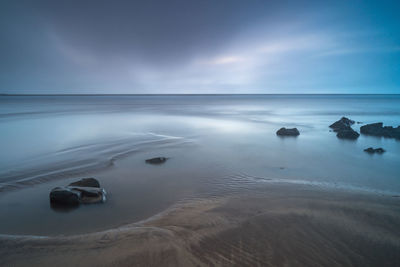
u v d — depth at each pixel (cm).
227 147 1817
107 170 1227
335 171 1254
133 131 2536
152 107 7200
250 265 486
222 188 991
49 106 6950
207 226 646
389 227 639
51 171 1201
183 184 1038
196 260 499
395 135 2259
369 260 504
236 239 577
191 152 1639
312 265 488
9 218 728
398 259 507
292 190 961
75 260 501
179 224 666
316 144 1966
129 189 976
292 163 1397
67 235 638
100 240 577
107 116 4234
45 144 1852
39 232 655
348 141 2098
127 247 545
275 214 717
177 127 2894
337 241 571
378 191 976
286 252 528
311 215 708
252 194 916
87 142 1941
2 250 539
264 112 5528
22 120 3478
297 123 3472
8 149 1684
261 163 1391
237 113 5234
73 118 3825
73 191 830
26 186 998
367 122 3544
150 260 498
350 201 827
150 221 702
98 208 798
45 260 502
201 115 4681
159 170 1238
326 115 4747
